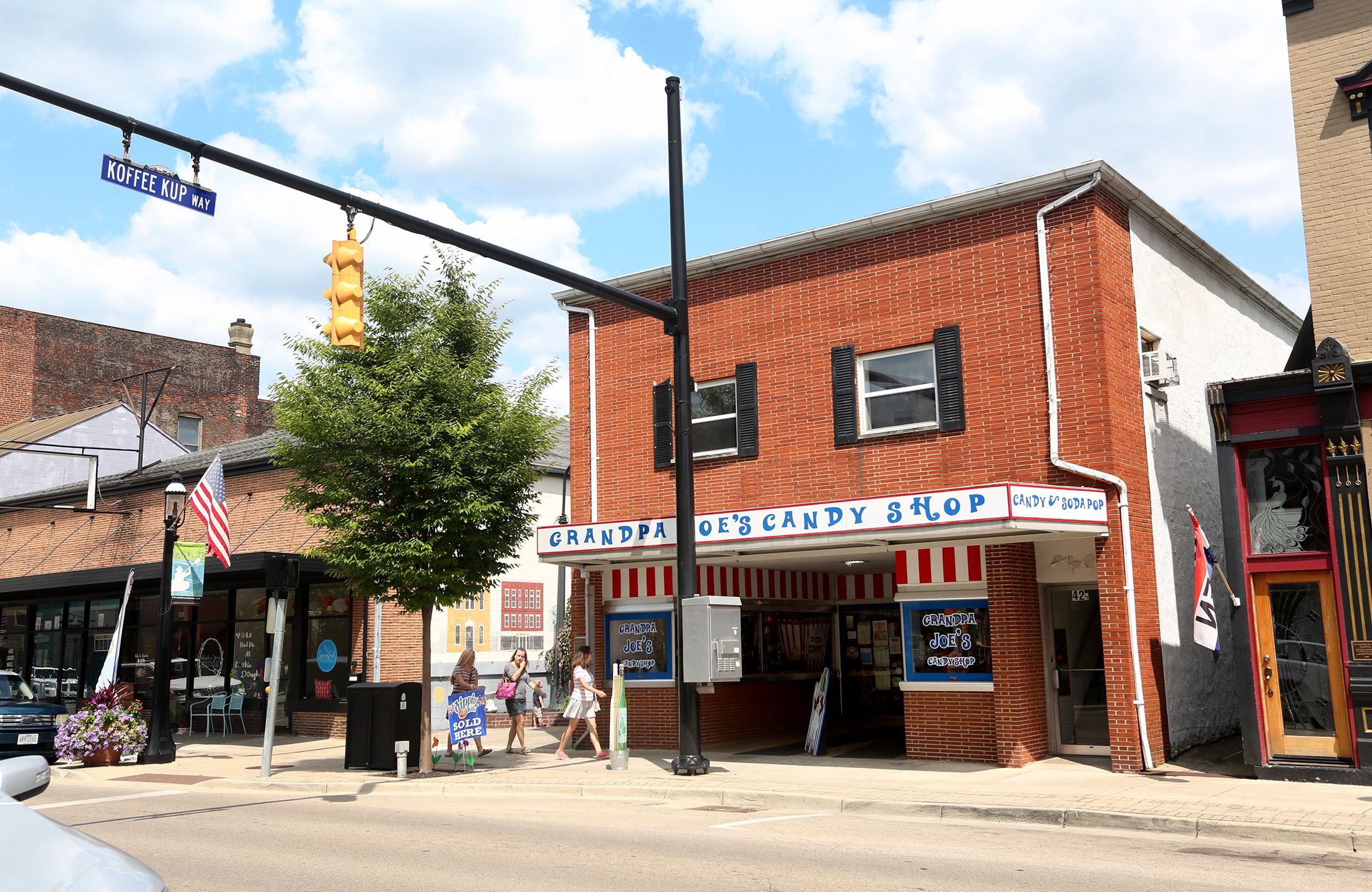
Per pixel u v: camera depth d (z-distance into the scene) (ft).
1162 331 55.31
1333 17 47.93
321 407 51.88
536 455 56.24
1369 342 45.47
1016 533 47.29
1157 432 53.72
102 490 98.73
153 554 91.09
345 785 49.44
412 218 37.91
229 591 83.46
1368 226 46.06
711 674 46.93
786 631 69.31
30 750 65.05
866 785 43.93
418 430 51.85
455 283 56.24
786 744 62.28
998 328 52.24
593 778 48.73
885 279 55.98
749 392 59.77
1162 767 47.91
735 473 59.98
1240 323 67.15
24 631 102.78
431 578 52.16
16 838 9.61
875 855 30.32
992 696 50.98
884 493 54.75
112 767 60.54
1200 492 58.08
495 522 54.95
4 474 117.50
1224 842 32.58
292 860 30.83
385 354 53.98
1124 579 48.06
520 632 85.56
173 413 147.02
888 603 71.87
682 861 29.53
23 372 136.36
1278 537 45.16
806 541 50.75
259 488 84.53
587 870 28.45
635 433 64.28
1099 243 49.93
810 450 57.41
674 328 48.73
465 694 54.39
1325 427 43.47
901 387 55.36
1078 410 49.60
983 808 37.68
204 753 67.36
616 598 63.52
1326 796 38.81
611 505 64.69
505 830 36.14
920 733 52.65
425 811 41.75
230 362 153.99
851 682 72.64
